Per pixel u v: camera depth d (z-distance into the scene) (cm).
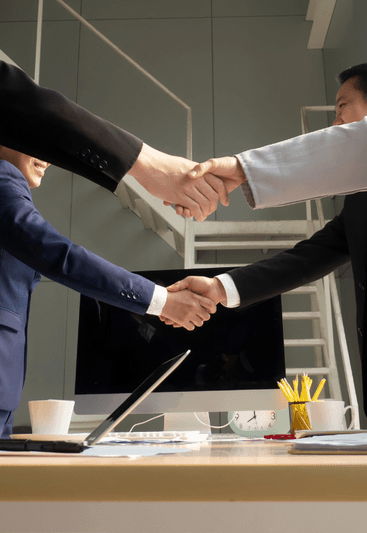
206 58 496
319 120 477
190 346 164
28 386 417
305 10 507
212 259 442
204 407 156
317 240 150
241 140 475
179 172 99
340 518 31
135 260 446
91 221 456
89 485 31
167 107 484
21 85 78
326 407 126
